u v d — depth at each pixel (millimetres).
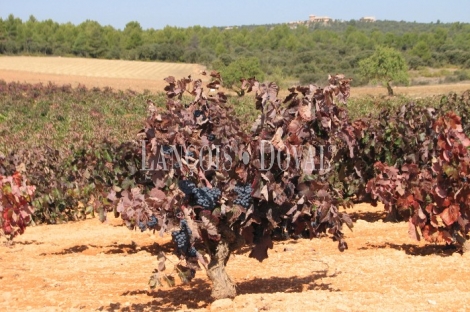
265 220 7184
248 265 9359
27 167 16422
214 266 7160
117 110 50562
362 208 15078
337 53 133250
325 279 8188
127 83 83062
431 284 7707
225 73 81750
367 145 12977
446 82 102875
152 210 6762
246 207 6867
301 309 6559
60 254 11070
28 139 37281
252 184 6766
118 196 10141
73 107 50406
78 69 104312
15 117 46031
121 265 9773
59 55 149750
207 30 196750
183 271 6957
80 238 12859
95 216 16656
